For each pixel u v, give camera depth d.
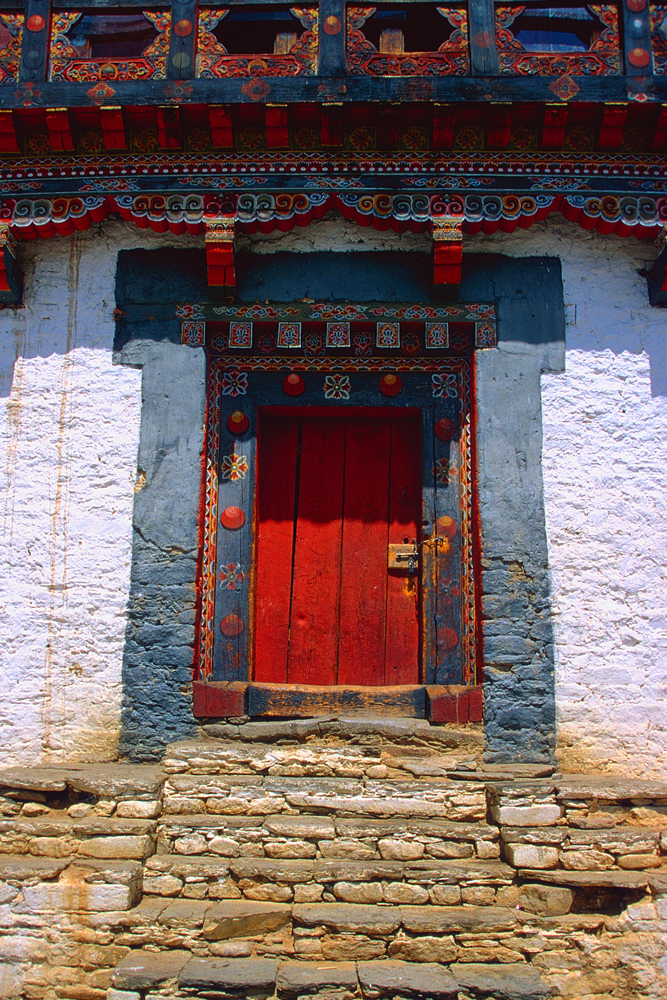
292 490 4.73
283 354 4.65
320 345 4.66
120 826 3.61
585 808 3.70
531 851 3.57
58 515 4.41
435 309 4.55
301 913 3.41
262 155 4.44
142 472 4.43
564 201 4.42
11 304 4.64
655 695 4.19
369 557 4.64
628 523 4.36
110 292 4.63
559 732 4.14
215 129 4.33
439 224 4.34
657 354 4.54
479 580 4.31
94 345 4.58
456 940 3.39
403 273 4.59
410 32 4.86
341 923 3.36
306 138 4.42
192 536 4.34
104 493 4.43
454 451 4.57
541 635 4.21
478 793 3.85
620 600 4.28
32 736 4.20
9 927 3.44
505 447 4.41
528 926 3.46
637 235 4.50
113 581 4.32
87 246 4.68
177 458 4.43
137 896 3.53
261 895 3.55
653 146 4.44
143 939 3.39
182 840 3.71
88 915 3.43
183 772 3.97
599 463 4.42
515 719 4.12
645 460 4.43
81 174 4.48
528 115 4.32
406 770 3.95
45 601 4.33
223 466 4.57
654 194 4.44
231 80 4.38
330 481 4.74
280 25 4.79
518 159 4.43
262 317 4.55
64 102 4.40
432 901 3.53
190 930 3.39
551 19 4.63
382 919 3.39
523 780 3.89
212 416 4.59
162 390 4.51
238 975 3.18
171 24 4.51
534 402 4.46
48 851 3.60
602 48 4.49
